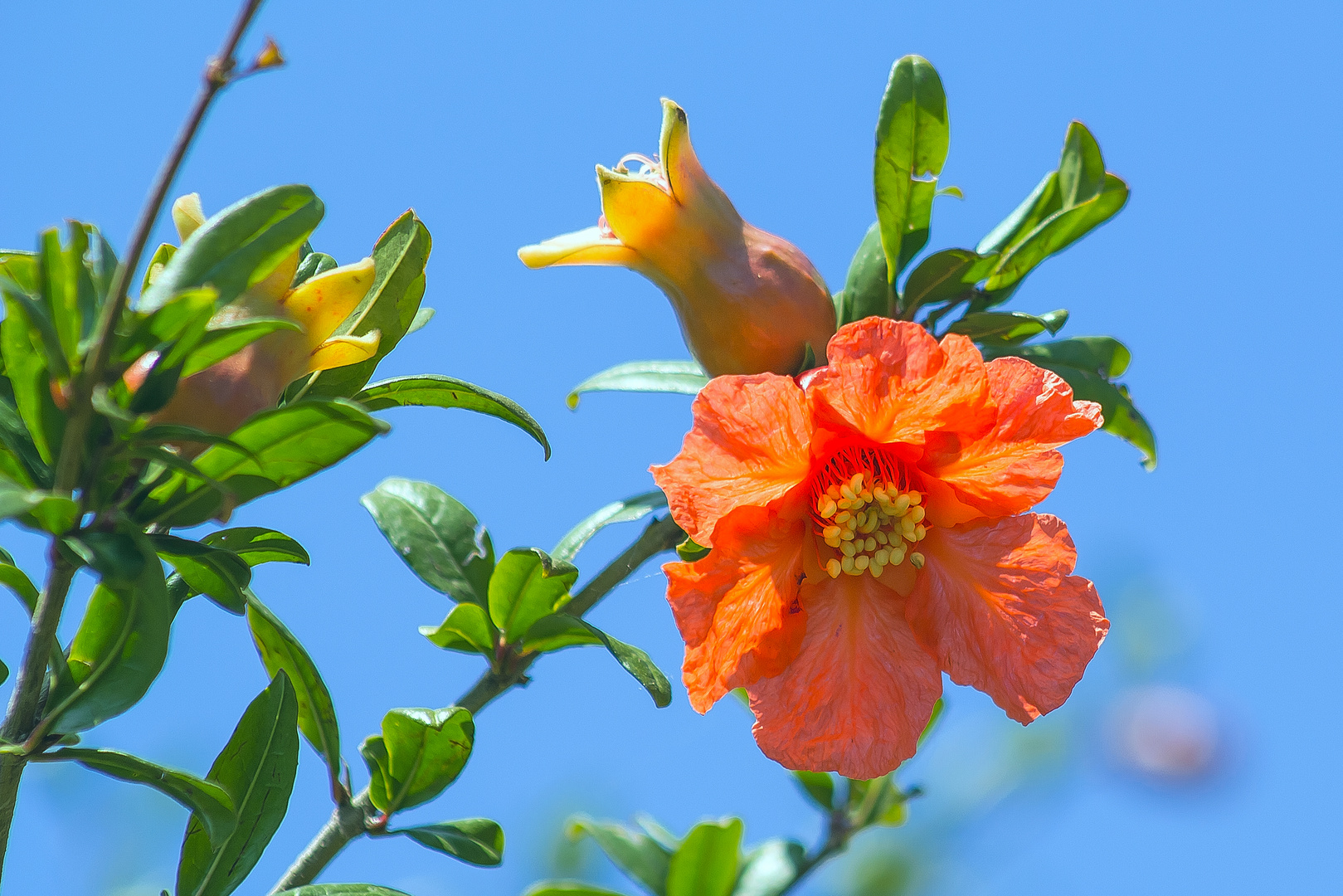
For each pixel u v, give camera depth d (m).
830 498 0.70
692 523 0.69
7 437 0.66
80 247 0.66
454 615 0.71
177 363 0.66
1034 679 0.70
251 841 0.69
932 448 0.70
